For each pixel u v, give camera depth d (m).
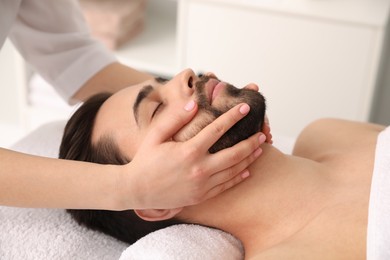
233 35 2.34
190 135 1.20
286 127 2.46
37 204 1.19
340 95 2.31
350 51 2.22
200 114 1.21
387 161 1.20
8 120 3.07
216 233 1.27
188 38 2.41
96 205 1.16
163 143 1.14
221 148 1.19
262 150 1.29
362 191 1.28
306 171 1.31
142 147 1.15
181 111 1.18
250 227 1.29
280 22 2.25
